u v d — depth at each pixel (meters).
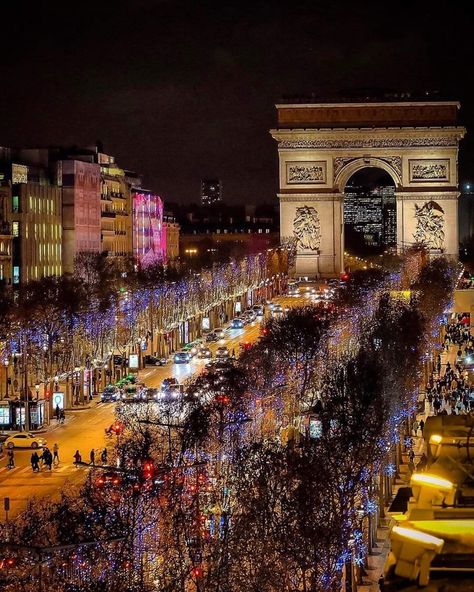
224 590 120.88
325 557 130.25
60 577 118.50
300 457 149.12
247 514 132.38
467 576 48.78
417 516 53.12
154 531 132.00
